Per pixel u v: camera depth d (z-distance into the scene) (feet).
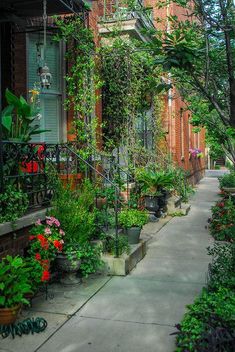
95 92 30.40
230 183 51.67
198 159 81.66
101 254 20.35
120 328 14.29
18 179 18.37
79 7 26.86
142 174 34.27
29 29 28.14
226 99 16.07
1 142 16.88
